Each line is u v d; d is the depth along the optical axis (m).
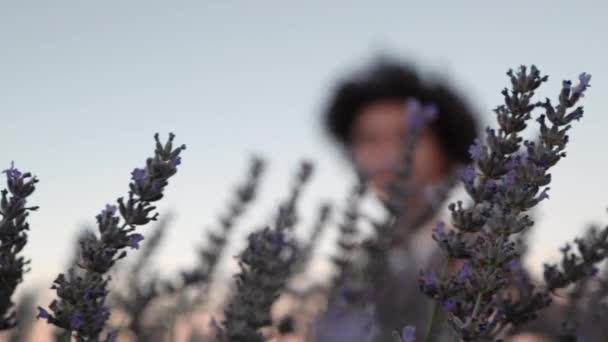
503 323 2.04
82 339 1.90
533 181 1.94
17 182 1.98
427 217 3.90
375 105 8.13
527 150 1.96
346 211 3.97
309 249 4.52
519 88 2.04
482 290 1.95
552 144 1.95
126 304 3.39
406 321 3.60
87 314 1.89
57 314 1.88
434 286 2.06
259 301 2.52
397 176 4.03
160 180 1.94
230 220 4.59
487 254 1.95
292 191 4.27
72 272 1.90
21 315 3.26
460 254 2.08
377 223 3.82
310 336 3.42
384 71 8.34
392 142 7.66
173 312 3.86
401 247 3.85
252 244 2.54
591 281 2.96
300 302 4.14
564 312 2.90
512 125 2.04
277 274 2.56
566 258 2.17
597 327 2.92
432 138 7.71
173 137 1.97
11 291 1.97
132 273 4.10
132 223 1.93
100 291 1.90
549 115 1.97
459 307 2.02
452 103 7.88
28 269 1.98
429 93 7.96
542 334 2.69
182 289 3.93
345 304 3.48
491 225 1.96
